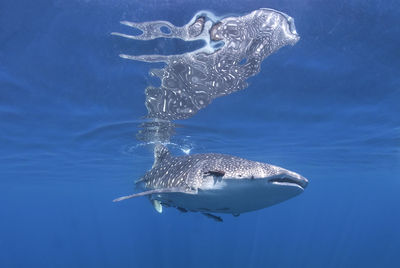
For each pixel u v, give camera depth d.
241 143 17.20
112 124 12.70
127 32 6.61
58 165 23.44
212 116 11.95
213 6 5.84
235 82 9.05
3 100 10.02
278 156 22.55
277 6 5.99
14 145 16.08
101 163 23.19
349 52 7.80
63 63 7.77
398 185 51.69
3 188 39.34
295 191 4.07
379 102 11.23
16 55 7.37
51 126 12.90
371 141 17.42
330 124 13.87
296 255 52.81
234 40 6.89
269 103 11.04
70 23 6.34
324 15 6.34
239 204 4.48
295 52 7.66
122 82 8.84
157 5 5.80
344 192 69.69
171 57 7.52
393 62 8.31
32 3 5.76
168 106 10.65
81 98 9.95
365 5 6.07
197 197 4.57
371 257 52.31
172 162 6.46
